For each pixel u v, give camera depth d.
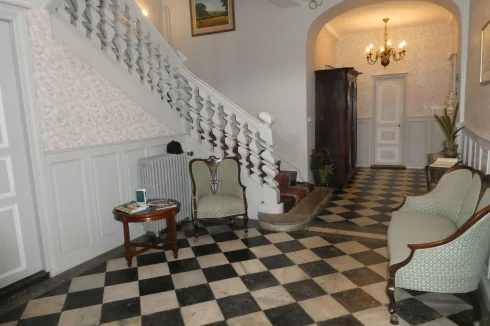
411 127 7.67
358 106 8.04
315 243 3.56
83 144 3.19
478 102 3.59
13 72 2.69
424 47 7.27
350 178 6.63
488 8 3.23
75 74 3.09
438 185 3.08
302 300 2.50
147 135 3.92
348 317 2.28
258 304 2.46
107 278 2.93
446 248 2.04
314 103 5.93
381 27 7.24
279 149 5.75
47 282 2.86
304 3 5.21
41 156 2.82
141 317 2.35
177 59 4.34
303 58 5.38
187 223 4.33
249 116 4.15
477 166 3.38
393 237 2.53
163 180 3.88
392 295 2.19
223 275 2.92
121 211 3.09
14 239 2.74
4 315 2.41
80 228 3.21
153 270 3.05
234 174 3.97
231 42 5.83
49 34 2.86
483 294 2.51
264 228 4.05
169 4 6.18
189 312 2.39
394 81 7.68
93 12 3.29
